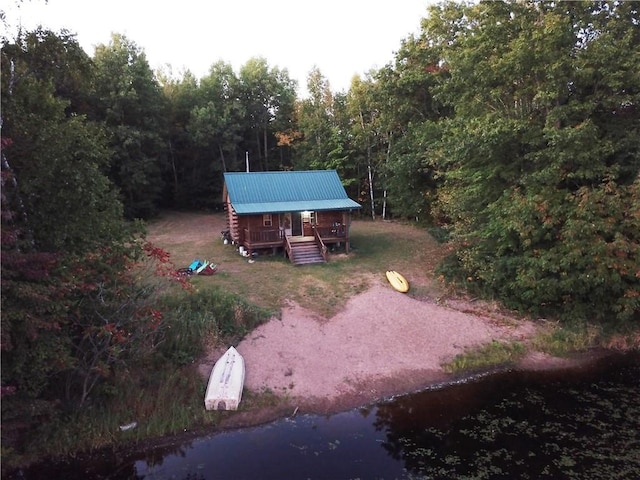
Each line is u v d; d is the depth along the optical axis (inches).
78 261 396.5
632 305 596.7
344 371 546.3
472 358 578.6
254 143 1828.2
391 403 492.4
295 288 762.2
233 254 981.2
